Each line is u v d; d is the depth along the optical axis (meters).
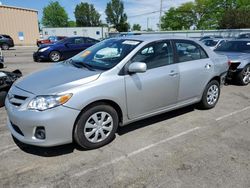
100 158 3.19
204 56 4.73
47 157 3.20
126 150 3.39
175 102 4.26
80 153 3.30
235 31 29.59
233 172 2.89
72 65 3.85
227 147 3.48
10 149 3.40
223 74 5.14
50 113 2.89
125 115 3.60
